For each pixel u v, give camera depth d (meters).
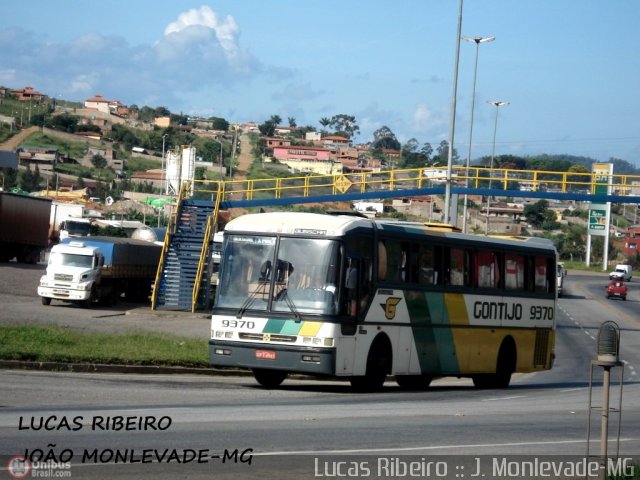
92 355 38.50
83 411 25.02
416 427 25.69
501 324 44.69
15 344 39.41
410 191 74.62
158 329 61.50
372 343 36.47
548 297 48.72
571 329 99.56
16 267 107.75
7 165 119.25
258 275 35.09
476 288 42.97
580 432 26.77
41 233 118.06
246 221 35.94
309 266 34.75
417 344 39.12
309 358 33.94
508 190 72.94
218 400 30.16
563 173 72.81
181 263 80.31
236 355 34.75
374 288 36.47
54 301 80.81
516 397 39.44
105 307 78.81
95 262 77.00
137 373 38.97
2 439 20.14
